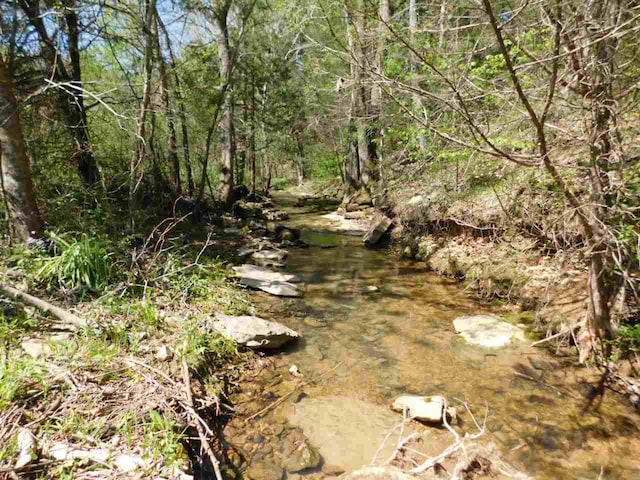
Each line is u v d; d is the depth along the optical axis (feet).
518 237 20.93
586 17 9.09
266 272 23.57
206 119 37.47
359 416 11.23
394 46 12.67
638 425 10.63
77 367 10.32
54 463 7.49
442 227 27.32
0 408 8.37
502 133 14.10
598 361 12.85
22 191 16.78
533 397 12.03
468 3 9.63
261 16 42.70
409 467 9.00
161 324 13.92
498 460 8.61
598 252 11.52
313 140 71.82
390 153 33.73
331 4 11.30
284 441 10.18
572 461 9.54
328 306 19.40
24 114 22.38
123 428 8.54
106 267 15.78
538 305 16.92
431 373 13.47
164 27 30.30
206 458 9.25
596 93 10.30
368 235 34.04
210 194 44.52
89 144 24.16
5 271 14.60
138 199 30.35
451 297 20.49
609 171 11.09
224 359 13.34
